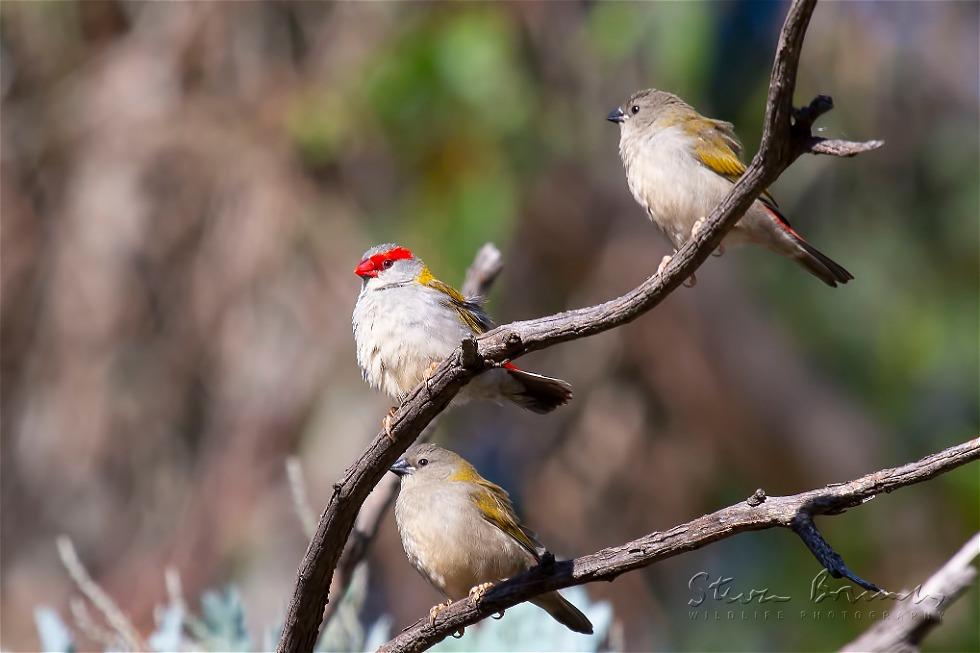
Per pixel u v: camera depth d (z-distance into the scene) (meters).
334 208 13.41
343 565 7.75
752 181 5.33
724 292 14.71
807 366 14.81
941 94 14.56
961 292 14.71
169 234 13.41
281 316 13.27
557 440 14.30
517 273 14.33
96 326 13.38
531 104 13.41
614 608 13.62
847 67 13.98
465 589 8.23
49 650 7.03
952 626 12.14
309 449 13.09
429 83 13.06
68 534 13.80
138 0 14.38
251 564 12.99
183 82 13.77
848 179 14.64
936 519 13.98
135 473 13.66
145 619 12.88
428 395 5.70
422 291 7.73
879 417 14.81
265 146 13.43
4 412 13.65
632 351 14.27
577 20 13.86
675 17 12.87
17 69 14.28
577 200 14.28
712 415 14.26
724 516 5.21
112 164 13.55
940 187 14.74
